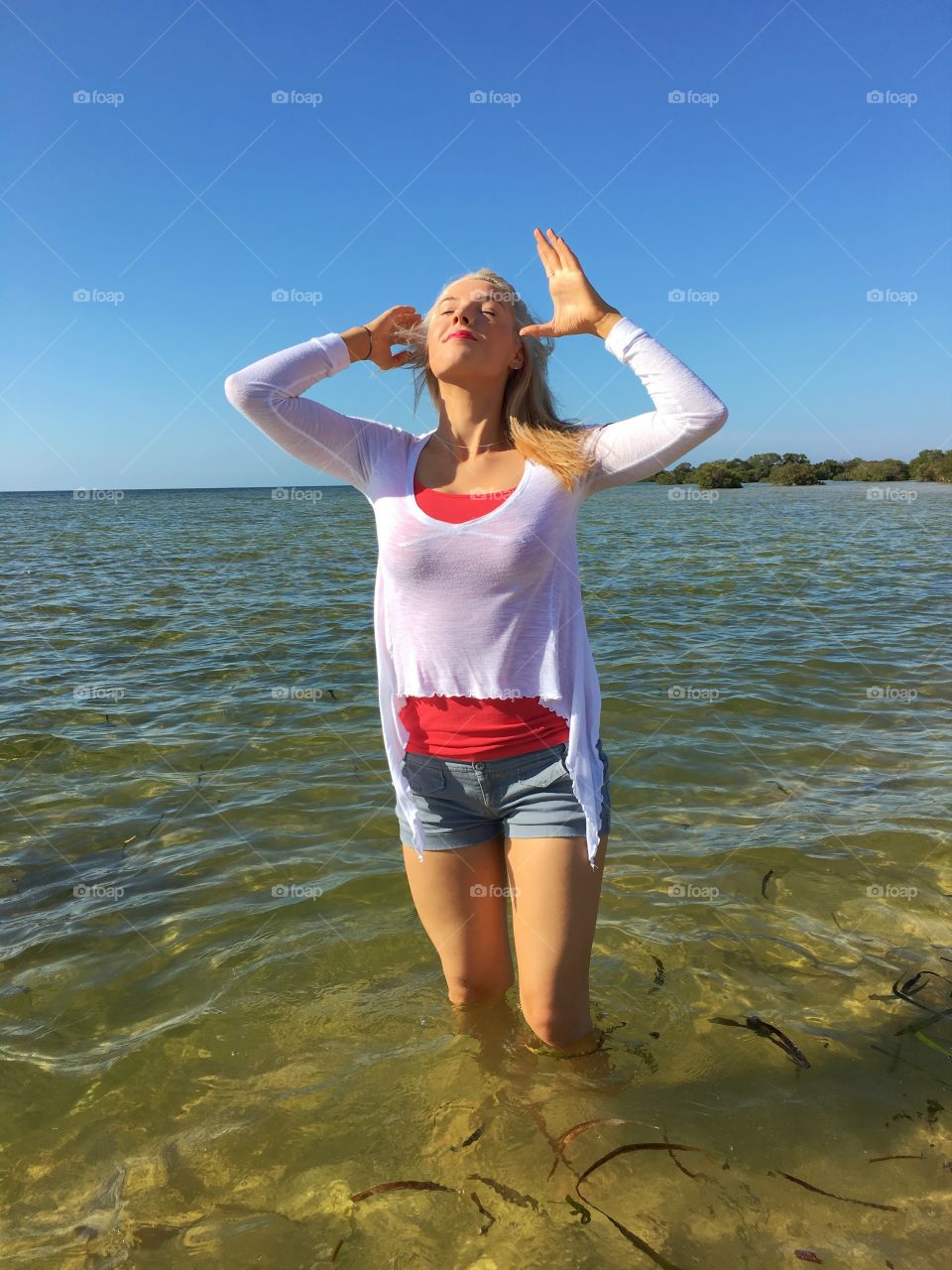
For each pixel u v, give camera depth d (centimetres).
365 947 329
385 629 246
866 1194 210
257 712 638
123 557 1869
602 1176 216
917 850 398
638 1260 192
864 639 888
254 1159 224
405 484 240
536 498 226
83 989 304
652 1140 228
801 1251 193
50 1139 232
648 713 623
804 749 544
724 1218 203
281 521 3203
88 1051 270
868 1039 270
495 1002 269
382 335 262
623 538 2131
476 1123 236
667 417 228
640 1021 280
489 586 225
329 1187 215
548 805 233
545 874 232
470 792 239
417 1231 201
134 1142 231
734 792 475
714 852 400
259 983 305
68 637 950
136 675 768
